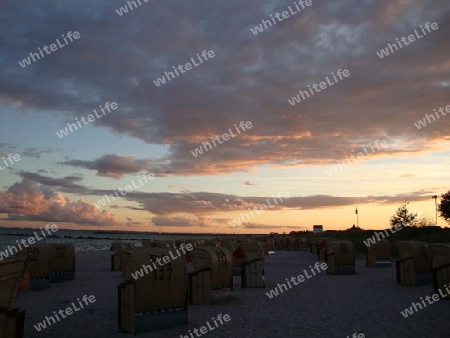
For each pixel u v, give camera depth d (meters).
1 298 7.07
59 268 19.16
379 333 8.96
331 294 14.52
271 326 9.77
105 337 8.90
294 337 8.77
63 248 19.39
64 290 16.33
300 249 50.88
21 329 7.11
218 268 13.14
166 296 9.45
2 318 7.02
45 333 9.41
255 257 16.77
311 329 9.44
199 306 12.40
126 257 9.47
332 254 20.88
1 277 6.98
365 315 10.84
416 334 8.81
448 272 12.88
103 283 18.59
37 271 16.47
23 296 14.84
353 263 21.12
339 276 20.14
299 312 11.41
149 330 9.25
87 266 29.25
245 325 9.88
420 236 38.19
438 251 13.27
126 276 9.47
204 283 12.83
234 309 11.90
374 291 14.98
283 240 54.16
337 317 10.67
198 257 13.30
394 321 10.07
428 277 16.31
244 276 16.45
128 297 9.26
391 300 13.02
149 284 9.20
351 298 13.59
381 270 22.97
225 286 13.50
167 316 9.54
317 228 87.00
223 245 24.08
